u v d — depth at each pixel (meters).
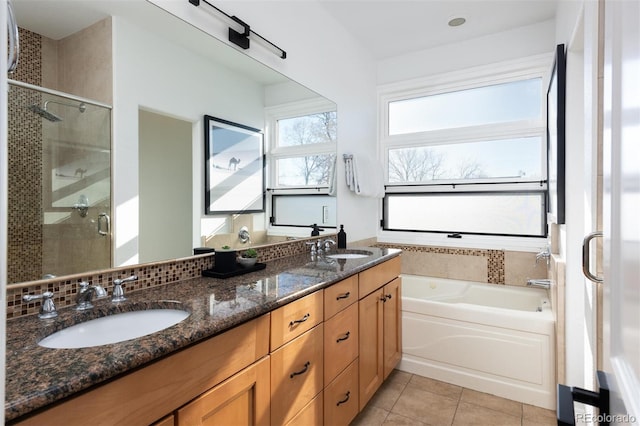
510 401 2.27
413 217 3.54
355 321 1.92
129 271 1.43
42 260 1.17
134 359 0.82
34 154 1.16
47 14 1.21
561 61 2.09
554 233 2.48
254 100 2.12
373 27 2.98
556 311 2.17
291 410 1.40
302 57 2.49
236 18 1.92
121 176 1.43
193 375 0.99
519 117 3.06
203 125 1.81
